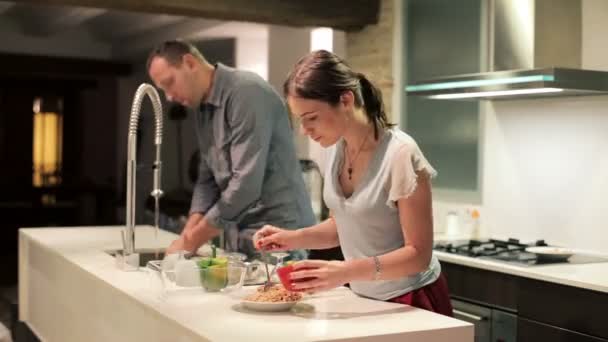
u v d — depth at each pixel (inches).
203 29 299.0
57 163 437.4
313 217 129.8
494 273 130.8
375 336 68.6
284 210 123.9
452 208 174.7
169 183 383.6
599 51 141.8
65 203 393.1
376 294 86.9
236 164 116.2
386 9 188.9
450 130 175.3
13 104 425.7
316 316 76.2
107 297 96.4
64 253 118.2
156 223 123.6
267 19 187.6
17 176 428.8
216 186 129.4
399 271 79.4
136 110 107.7
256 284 93.3
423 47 181.6
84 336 108.1
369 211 83.7
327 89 79.9
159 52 120.0
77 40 394.0
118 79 424.8
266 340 66.0
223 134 120.1
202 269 87.2
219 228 116.9
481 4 163.0
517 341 126.1
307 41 240.1
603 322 111.6
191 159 329.4
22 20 360.2
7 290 264.4
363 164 85.0
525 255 135.9
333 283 77.2
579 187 144.9
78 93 433.7
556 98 149.3
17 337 148.3
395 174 80.8
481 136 166.9
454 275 139.9
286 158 123.2
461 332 72.9
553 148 150.3
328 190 88.7
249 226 124.0
